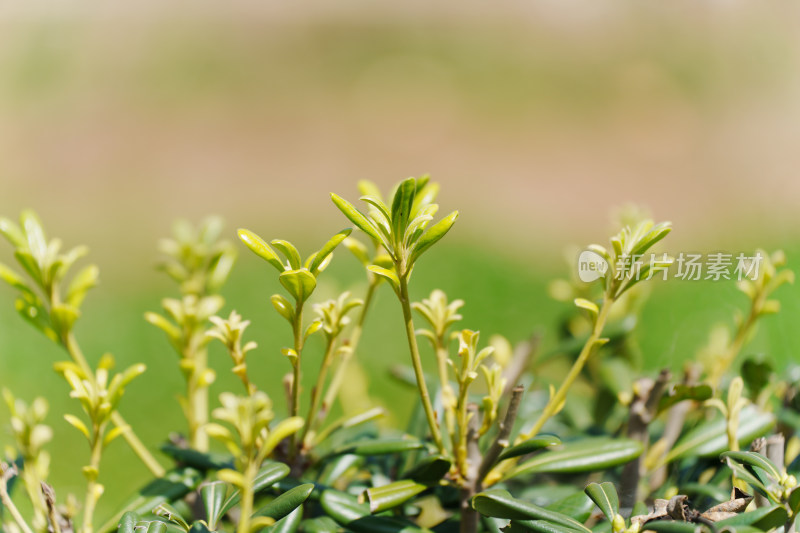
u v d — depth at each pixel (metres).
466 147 12.48
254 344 1.02
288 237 9.41
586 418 1.65
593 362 1.59
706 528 0.85
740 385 1.11
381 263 1.15
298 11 16.20
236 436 2.80
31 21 14.98
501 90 14.15
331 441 1.47
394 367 1.65
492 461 1.02
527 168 11.60
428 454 1.21
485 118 13.38
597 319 1.04
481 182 11.21
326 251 0.90
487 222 9.37
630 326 1.53
